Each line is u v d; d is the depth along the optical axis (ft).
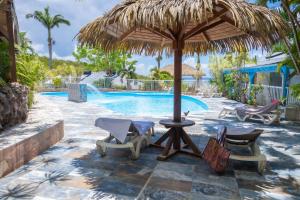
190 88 84.12
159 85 89.35
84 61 119.65
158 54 23.45
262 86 50.47
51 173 13.87
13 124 19.67
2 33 34.09
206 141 21.16
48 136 18.53
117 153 17.62
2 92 19.36
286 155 17.75
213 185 12.75
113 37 17.70
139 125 17.90
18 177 13.25
